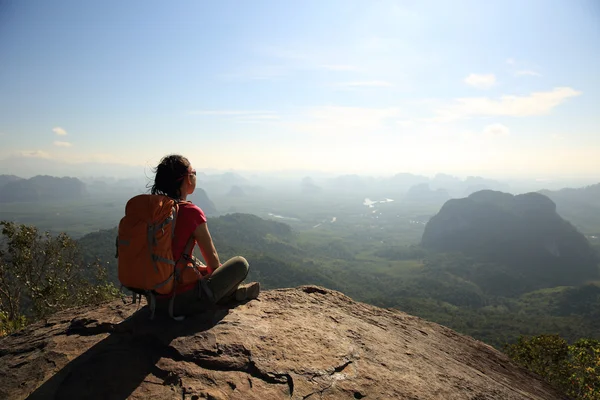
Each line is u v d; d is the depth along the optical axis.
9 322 9.04
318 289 4.33
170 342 2.49
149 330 2.62
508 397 3.07
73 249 14.21
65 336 2.77
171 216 2.54
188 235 2.66
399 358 2.95
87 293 14.36
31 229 12.16
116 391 2.06
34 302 12.20
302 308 3.51
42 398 2.05
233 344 2.52
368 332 3.30
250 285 3.45
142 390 2.08
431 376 2.82
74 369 2.27
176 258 2.65
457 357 3.80
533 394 3.71
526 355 13.61
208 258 2.79
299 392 2.19
